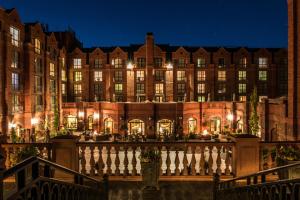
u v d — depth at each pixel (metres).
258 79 59.75
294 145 9.02
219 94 59.38
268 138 32.91
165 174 9.30
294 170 8.01
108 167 9.25
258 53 59.53
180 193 8.66
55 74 52.03
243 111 45.16
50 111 48.81
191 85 58.62
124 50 61.31
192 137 38.34
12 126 35.53
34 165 3.58
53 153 8.91
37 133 40.41
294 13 21.94
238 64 59.56
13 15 37.69
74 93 59.59
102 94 59.47
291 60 22.73
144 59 59.31
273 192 4.74
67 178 8.93
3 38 35.06
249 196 5.92
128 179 9.15
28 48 40.91
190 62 59.03
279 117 28.52
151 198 8.37
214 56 59.28
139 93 59.50
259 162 8.90
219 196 8.00
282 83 59.88
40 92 45.50
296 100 22.72
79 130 52.16
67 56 58.88
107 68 58.94
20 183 3.21
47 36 48.12
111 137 40.81
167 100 59.22
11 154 9.27
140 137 40.84
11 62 37.00
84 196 6.09
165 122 50.78
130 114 50.38
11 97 36.91
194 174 9.24
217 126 52.34
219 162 9.12
